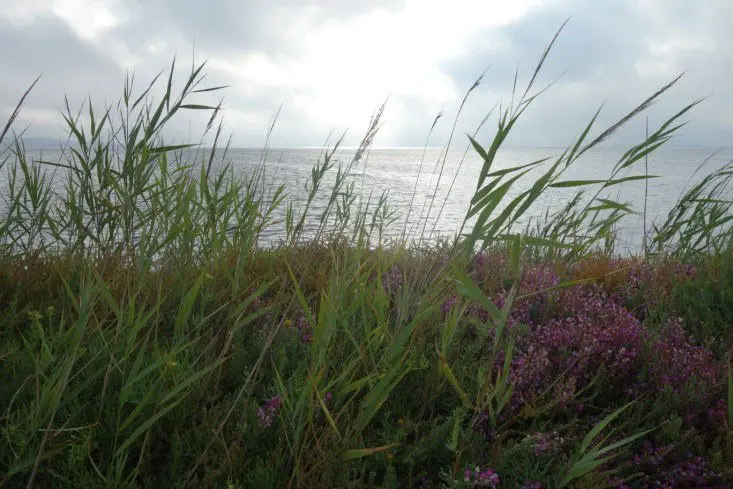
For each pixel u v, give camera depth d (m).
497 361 2.51
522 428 2.21
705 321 3.32
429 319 2.78
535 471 1.85
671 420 2.07
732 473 1.82
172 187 3.51
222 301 3.02
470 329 3.04
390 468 1.75
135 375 1.80
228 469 1.78
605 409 2.23
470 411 2.26
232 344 2.57
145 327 2.63
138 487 1.71
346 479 1.73
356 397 2.24
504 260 4.14
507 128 2.10
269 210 4.05
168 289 2.96
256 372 2.36
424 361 2.44
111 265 3.27
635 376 2.51
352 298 2.73
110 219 3.72
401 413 2.22
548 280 3.58
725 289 3.75
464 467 1.90
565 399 2.13
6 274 3.19
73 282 3.10
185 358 2.23
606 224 4.32
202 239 3.59
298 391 2.03
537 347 2.67
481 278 3.85
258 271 3.79
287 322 2.74
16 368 2.15
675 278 4.01
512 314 3.15
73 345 1.87
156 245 3.04
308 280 3.62
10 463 1.67
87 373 2.15
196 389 2.14
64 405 1.85
